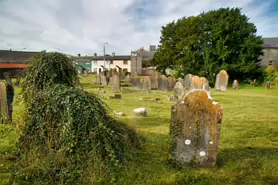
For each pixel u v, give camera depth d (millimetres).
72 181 2523
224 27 21094
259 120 6070
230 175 2803
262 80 21188
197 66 22406
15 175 2590
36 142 2934
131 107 7672
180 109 3029
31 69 3744
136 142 3736
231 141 4227
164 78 12961
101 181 2531
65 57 3984
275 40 33812
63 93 3041
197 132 3033
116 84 12328
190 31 24344
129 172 2787
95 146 2742
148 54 50000
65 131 2736
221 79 14672
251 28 21797
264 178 2734
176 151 3111
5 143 3695
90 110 2922
